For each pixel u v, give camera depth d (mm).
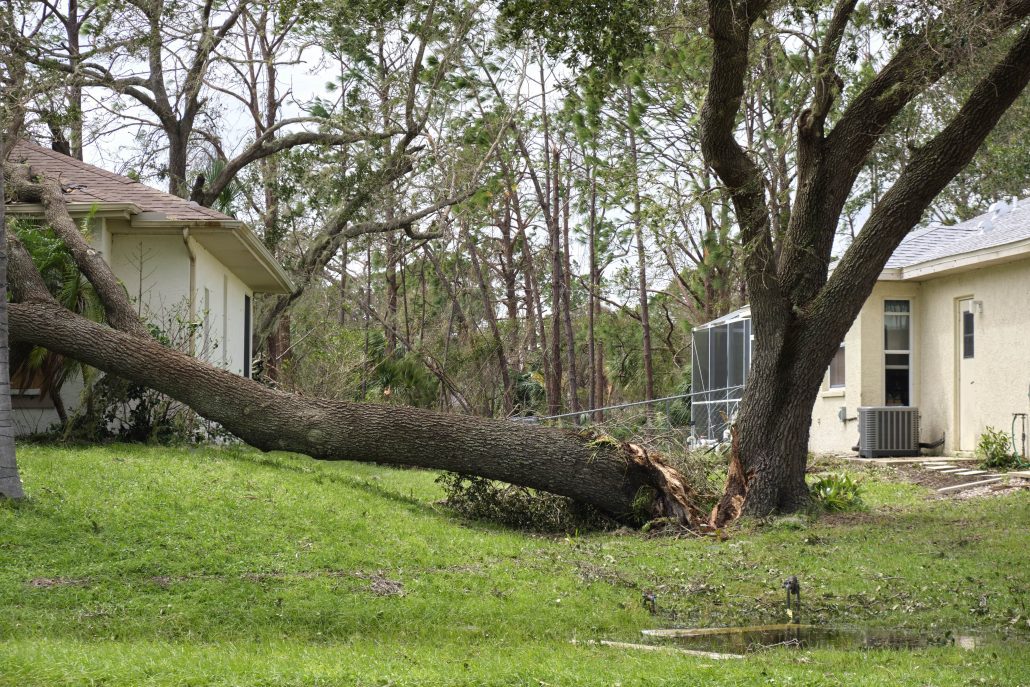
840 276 12977
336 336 28062
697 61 16172
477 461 13102
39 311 13953
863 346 20016
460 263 36188
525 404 32375
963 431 18891
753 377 13320
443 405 29172
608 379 39156
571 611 8406
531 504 13773
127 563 8648
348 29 23766
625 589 9273
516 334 37125
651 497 13070
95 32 23688
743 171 12898
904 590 8984
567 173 30234
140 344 13969
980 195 31828
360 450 13336
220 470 12406
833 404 21594
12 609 7434
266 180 29391
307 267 27875
